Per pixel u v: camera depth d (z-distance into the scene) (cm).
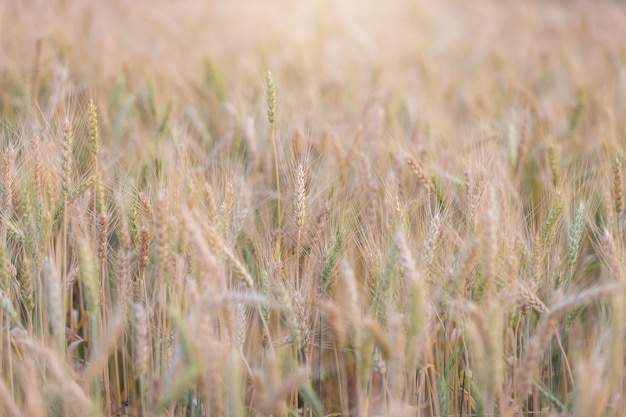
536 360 187
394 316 189
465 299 200
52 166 209
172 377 186
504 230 203
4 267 194
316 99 276
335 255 204
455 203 219
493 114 289
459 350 208
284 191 224
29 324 197
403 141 244
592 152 250
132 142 242
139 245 200
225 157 235
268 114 217
